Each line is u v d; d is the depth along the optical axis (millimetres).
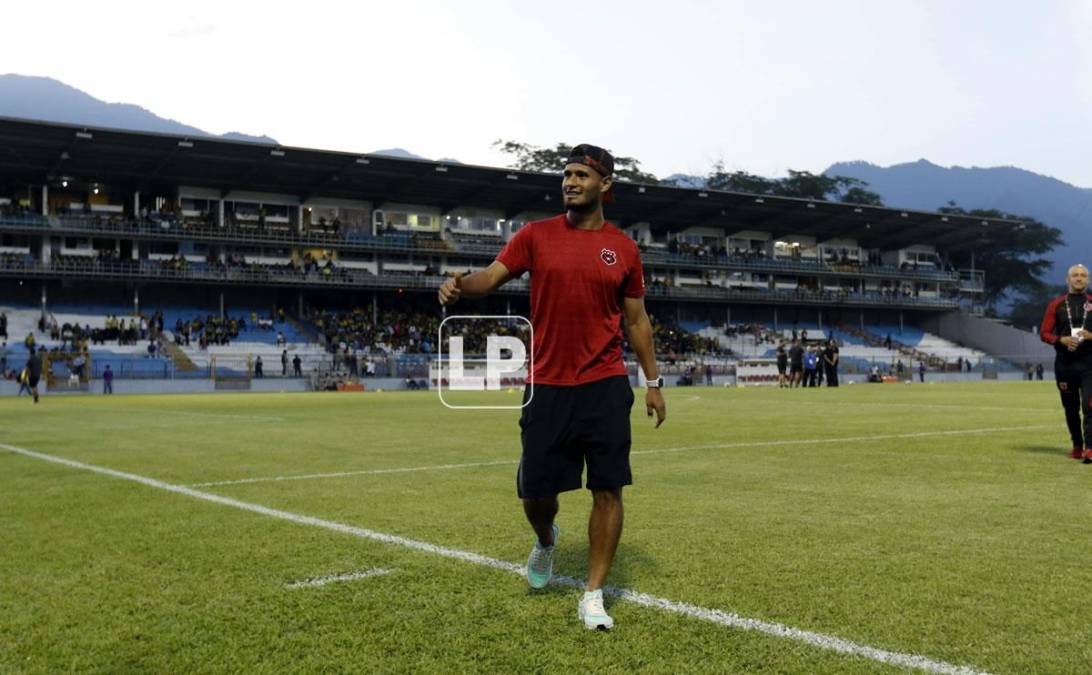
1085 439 8820
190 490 7062
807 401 23609
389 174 49688
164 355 43750
